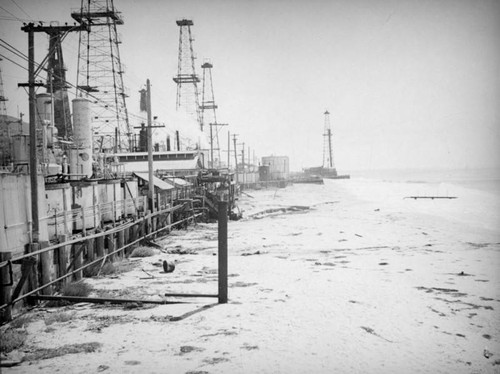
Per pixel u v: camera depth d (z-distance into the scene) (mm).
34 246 12242
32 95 12234
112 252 18797
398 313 12141
